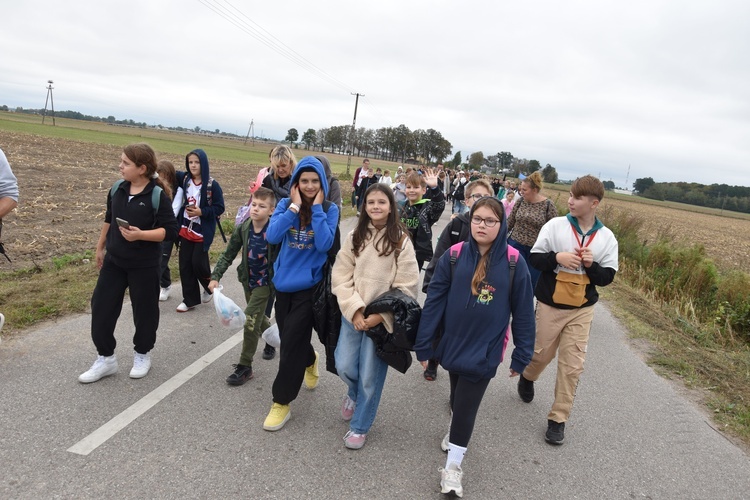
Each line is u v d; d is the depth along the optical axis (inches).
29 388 135.3
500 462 127.2
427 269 170.4
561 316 140.8
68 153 1241.4
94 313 141.6
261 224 149.9
